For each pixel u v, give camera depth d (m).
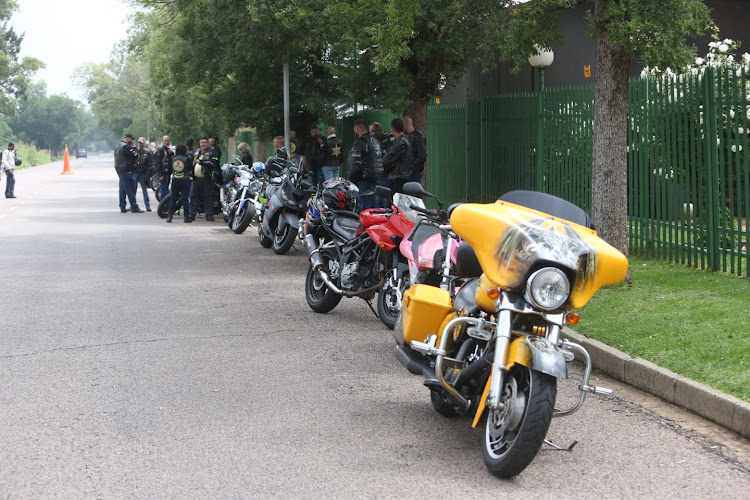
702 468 4.98
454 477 4.78
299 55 19.64
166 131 42.56
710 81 10.18
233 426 5.62
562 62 18.02
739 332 7.13
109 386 6.52
